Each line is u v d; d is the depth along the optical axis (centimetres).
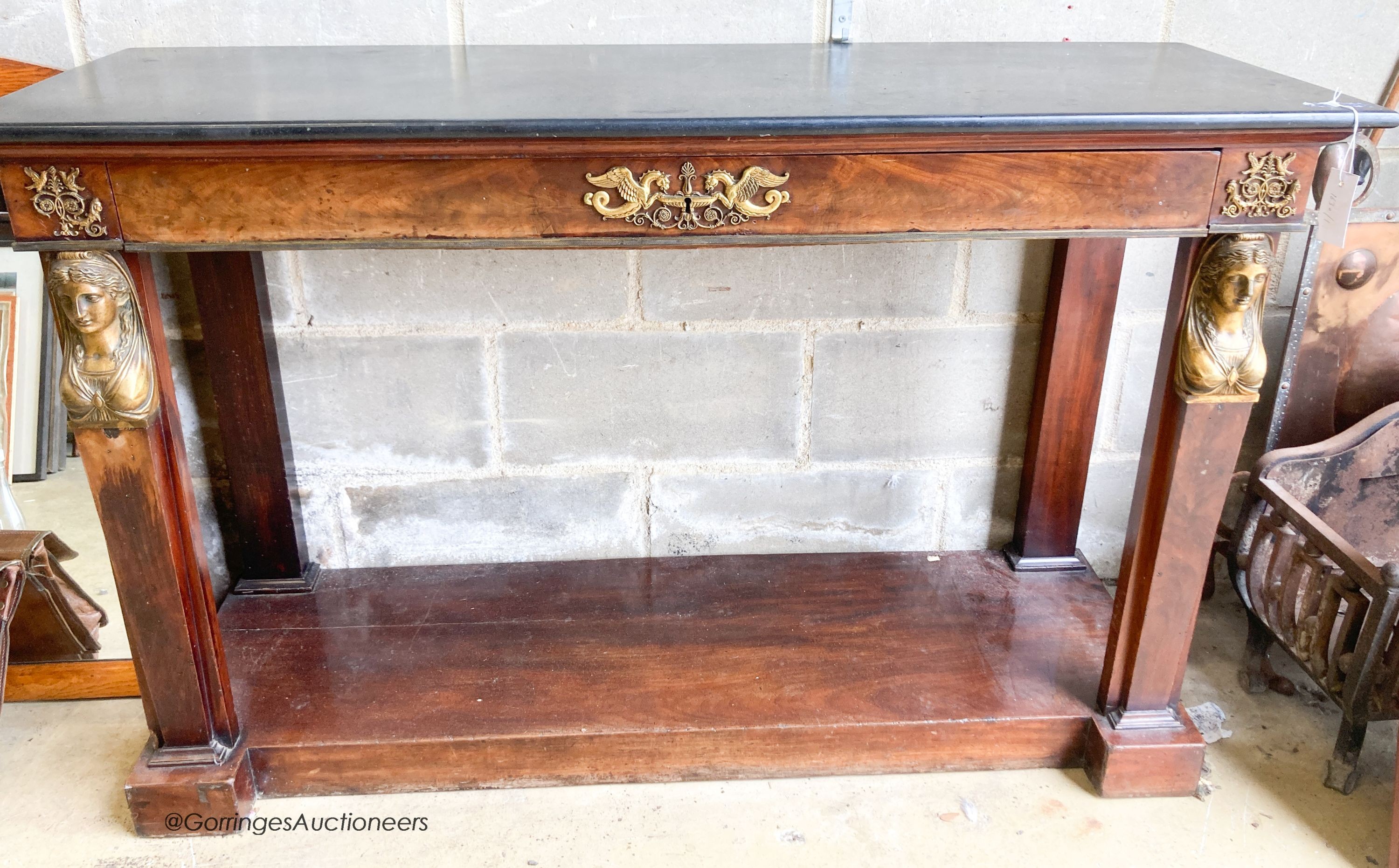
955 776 149
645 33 151
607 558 186
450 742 141
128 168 103
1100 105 107
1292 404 179
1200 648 176
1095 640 162
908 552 188
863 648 160
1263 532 160
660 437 175
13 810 142
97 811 142
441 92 114
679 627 165
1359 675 138
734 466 179
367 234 108
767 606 171
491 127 99
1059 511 177
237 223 106
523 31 150
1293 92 115
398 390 168
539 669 155
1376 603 134
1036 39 155
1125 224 111
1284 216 111
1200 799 145
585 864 134
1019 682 153
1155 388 127
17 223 104
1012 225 111
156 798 135
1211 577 186
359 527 179
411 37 149
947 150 106
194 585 128
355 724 144
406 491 177
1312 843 138
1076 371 165
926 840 138
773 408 174
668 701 148
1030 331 170
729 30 151
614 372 169
